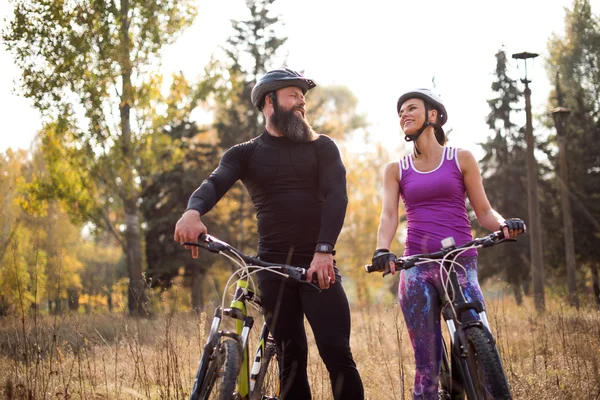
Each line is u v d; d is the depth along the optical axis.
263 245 5.52
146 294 8.62
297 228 5.43
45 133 26.45
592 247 37.38
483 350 4.59
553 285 31.64
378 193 52.06
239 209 40.75
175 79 27.20
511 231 5.00
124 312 9.96
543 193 39.78
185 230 4.73
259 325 6.12
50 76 25.81
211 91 27.66
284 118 5.49
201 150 42.41
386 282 45.47
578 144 38.38
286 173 5.46
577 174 37.47
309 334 10.51
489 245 5.09
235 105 41.56
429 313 5.41
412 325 5.46
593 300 14.45
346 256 46.12
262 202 5.54
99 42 26.19
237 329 4.71
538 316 13.09
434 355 5.34
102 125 26.55
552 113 26.36
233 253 4.75
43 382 6.47
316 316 5.23
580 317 10.47
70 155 26.92
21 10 25.58
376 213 45.72
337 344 5.18
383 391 7.11
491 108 42.50
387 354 9.24
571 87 39.88
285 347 5.41
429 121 5.82
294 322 5.41
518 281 39.00
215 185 5.26
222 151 41.81
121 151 26.77
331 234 5.05
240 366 4.38
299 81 5.55
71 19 25.83
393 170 5.95
